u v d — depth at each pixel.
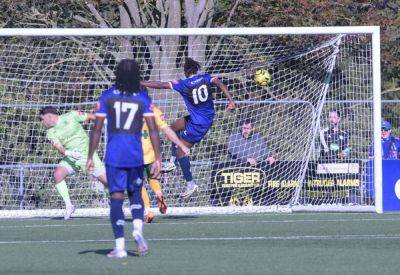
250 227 40.34
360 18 73.31
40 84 56.16
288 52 55.97
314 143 52.59
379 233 37.56
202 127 43.62
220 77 57.19
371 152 51.88
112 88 28.59
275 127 53.56
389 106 57.91
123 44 58.41
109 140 28.19
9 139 54.34
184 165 44.22
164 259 29.47
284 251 31.66
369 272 26.83
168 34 47.94
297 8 72.06
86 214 48.66
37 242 35.16
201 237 36.34
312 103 53.56
